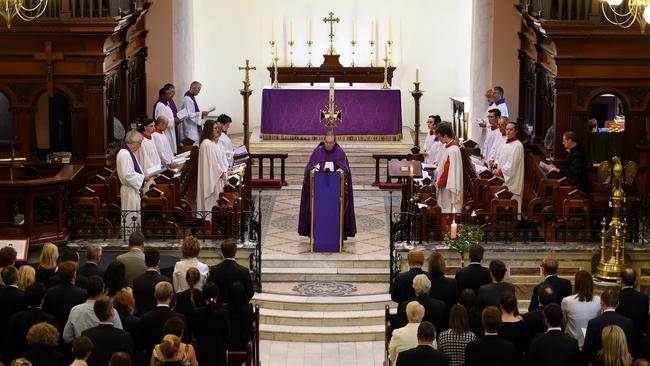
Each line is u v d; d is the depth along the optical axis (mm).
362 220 28328
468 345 14672
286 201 30188
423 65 39656
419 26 39469
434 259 18016
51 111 30141
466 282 18281
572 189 24094
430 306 16734
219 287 18531
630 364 14039
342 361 21234
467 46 39250
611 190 23531
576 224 23922
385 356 20156
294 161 33344
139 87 31953
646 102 26328
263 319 22688
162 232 24266
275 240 26250
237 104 39250
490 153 28672
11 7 24016
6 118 29312
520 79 31781
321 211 25141
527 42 31125
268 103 34406
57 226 23812
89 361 14555
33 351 14039
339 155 25438
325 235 25188
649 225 25156
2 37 26125
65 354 16375
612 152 26906
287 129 34375
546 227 24250
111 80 27922
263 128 34531
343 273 24172
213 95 39062
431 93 39844
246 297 17953
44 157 30547
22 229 23375
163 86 32188
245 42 39031
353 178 32562
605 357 14156
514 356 14602
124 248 23703
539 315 15836
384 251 25328
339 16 39531
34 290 15641
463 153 26406
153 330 15523
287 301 22938
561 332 14930
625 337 14234
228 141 28422
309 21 39438
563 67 26156
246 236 25344
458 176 25672
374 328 22406
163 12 32188
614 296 15820
